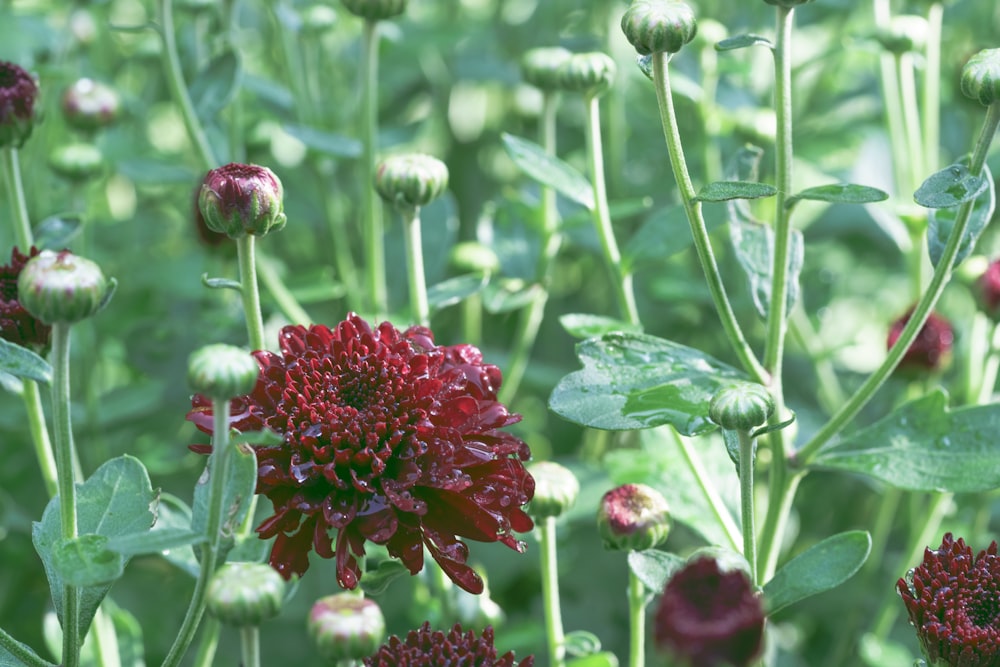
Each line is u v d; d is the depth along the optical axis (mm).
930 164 984
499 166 1290
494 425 771
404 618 945
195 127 927
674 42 760
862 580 970
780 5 772
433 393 772
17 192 843
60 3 1301
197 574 815
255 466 746
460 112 1387
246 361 717
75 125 985
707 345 1090
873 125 1129
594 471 947
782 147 782
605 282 1146
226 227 777
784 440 809
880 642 936
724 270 1068
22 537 987
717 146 1089
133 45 1310
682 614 681
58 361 733
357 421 767
